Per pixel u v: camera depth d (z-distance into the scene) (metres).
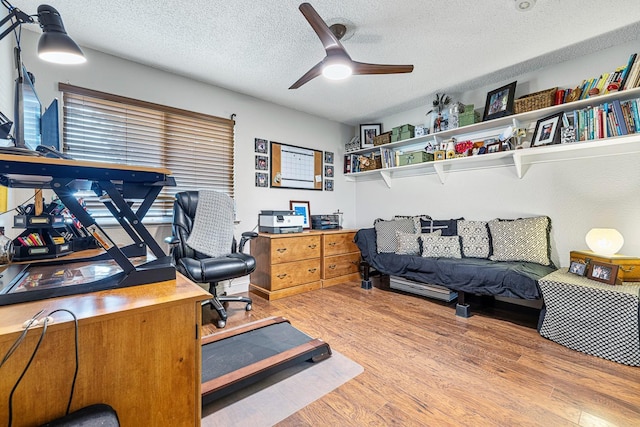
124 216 0.98
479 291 2.33
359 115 4.02
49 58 1.21
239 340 1.84
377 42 2.22
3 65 1.78
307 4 1.57
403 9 1.85
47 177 0.90
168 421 0.84
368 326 2.25
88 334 0.72
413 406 1.34
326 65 1.83
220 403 1.36
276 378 1.56
